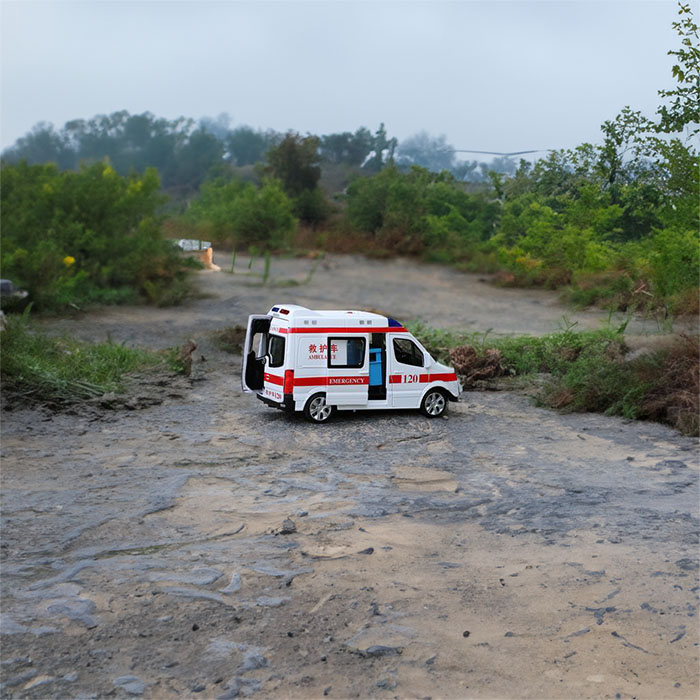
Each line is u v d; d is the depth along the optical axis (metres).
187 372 17.83
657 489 9.78
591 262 30.00
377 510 8.73
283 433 12.62
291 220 53.06
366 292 32.97
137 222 35.25
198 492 9.44
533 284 34.31
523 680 4.92
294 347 13.16
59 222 31.97
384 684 4.87
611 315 23.50
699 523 8.31
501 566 6.98
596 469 10.82
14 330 17.20
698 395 13.91
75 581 6.54
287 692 4.78
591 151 29.00
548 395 15.77
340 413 14.19
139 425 13.24
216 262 44.16
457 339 21.20
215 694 4.75
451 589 6.41
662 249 24.41
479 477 10.28
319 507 8.86
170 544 7.52
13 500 8.98
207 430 12.91
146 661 5.17
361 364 13.55
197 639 5.48
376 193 53.69
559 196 32.78
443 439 12.52
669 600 6.17
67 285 28.94
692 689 4.81
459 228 48.91
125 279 32.25
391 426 13.22
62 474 10.19
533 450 11.92
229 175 155.50
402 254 45.53
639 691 4.79
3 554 7.21
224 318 27.45
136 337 23.34
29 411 13.64
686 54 17.36
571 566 6.96
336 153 190.38
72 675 4.99
